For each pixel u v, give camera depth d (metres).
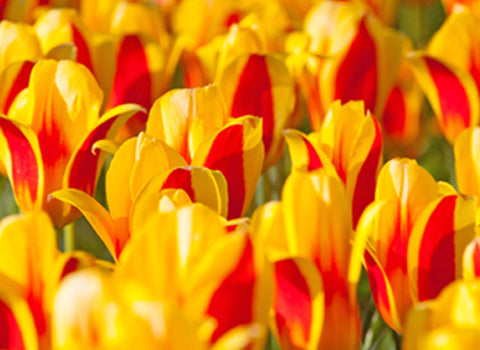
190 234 0.88
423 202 0.98
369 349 1.11
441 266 0.98
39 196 1.10
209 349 0.89
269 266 0.89
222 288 0.88
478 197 1.06
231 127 1.05
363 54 1.27
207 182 1.00
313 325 0.93
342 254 0.94
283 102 1.20
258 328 0.85
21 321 0.88
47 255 0.90
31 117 1.10
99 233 1.02
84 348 0.83
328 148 1.06
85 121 1.10
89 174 1.11
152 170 1.02
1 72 1.15
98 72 1.24
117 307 0.83
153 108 1.07
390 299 0.99
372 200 1.07
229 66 1.19
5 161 1.11
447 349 0.84
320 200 0.94
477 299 0.88
